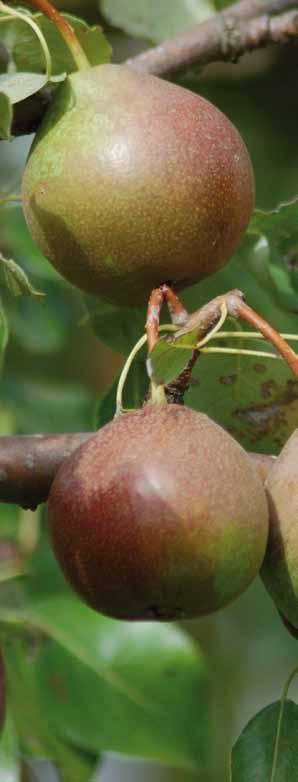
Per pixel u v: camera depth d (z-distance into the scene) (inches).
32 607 28.9
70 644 28.6
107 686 28.5
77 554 22.5
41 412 34.1
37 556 29.5
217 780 36.6
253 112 36.6
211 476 22.3
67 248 24.1
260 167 36.5
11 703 28.8
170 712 28.3
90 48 27.1
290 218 28.1
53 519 22.7
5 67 28.3
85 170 23.8
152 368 23.2
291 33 30.0
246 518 22.4
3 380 34.4
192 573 22.2
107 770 39.0
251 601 40.0
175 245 23.9
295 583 22.8
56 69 28.1
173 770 37.6
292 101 36.6
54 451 25.0
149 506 22.2
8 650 28.8
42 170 24.0
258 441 27.3
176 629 28.5
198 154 23.9
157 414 22.8
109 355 36.6
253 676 40.2
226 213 24.1
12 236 31.8
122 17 33.2
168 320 27.9
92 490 22.4
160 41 33.2
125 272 24.1
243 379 27.0
